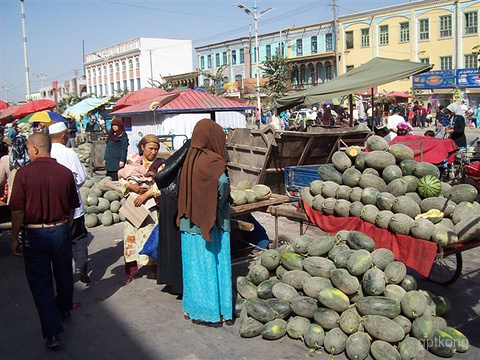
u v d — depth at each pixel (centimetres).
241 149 1043
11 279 643
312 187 597
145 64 7244
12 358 427
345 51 4991
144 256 579
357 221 520
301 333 439
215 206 428
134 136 1798
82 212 576
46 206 433
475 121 3509
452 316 488
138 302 545
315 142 1012
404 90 4578
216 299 458
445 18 4272
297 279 470
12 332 481
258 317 452
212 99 1697
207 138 443
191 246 459
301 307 446
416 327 406
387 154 540
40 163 440
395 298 424
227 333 462
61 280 467
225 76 6350
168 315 508
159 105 1600
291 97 1123
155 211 582
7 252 778
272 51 5688
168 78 6712
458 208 466
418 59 4500
